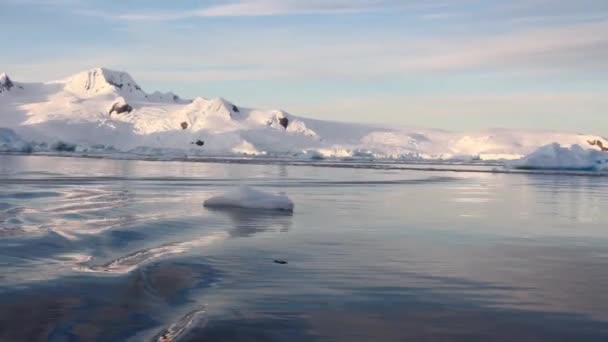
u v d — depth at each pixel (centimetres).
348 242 1394
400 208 2258
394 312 797
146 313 770
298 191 3147
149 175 4462
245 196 2138
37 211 1859
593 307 835
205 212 1958
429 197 2841
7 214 1752
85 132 17088
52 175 4153
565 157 7456
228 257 1164
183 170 5528
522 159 7619
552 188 3722
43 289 869
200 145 16050
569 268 1114
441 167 8119
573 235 1569
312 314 779
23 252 1149
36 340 666
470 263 1153
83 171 4834
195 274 1002
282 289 912
